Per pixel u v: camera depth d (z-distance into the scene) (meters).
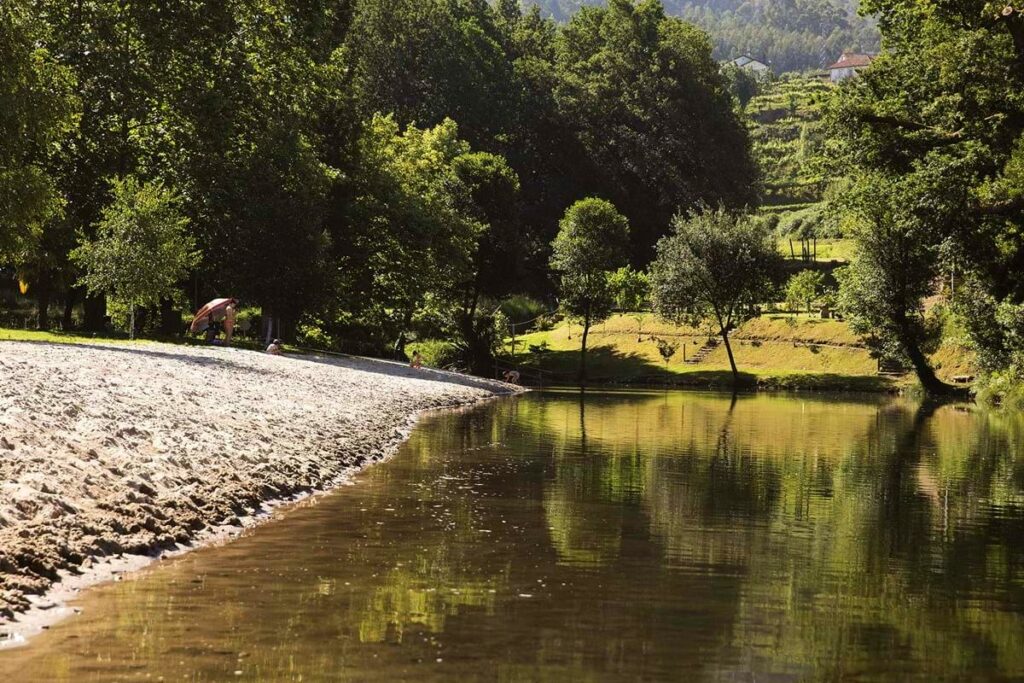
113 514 12.07
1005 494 19.16
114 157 51.34
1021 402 51.94
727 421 38.59
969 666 8.49
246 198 58.69
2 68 33.47
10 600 9.14
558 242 97.38
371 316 78.88
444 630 9.04
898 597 10.85
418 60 124.94
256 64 55.41
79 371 23.28
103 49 47.25
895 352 71.38
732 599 10.52
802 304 101.69
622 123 132.75
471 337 87.69
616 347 94.25
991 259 44.31
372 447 23.08
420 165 86.06
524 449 24.83
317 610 9.52
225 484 15.06
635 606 10.10
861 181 48.97
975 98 41.41
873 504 17.50
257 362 39.66
